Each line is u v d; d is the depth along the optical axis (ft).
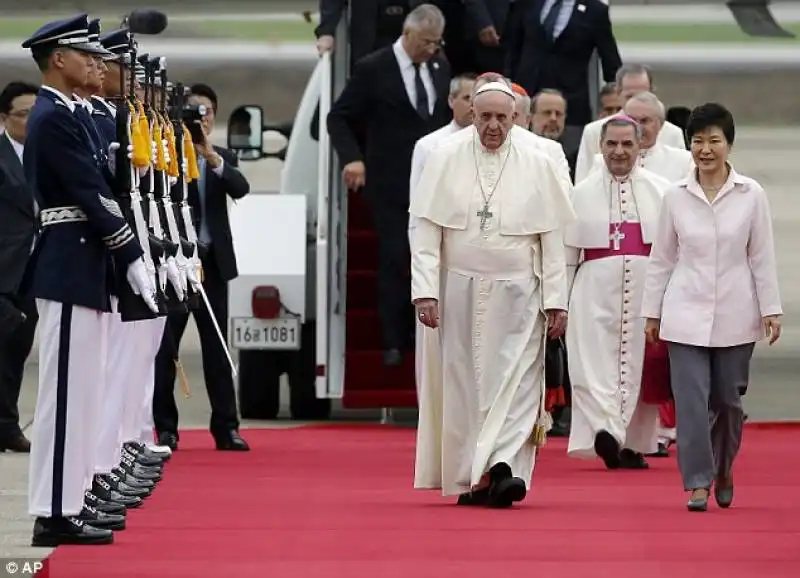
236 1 564.71
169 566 107.45
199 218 167.63
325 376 193.98
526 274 132.98
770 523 125.80
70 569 106.42
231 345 195.11
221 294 168.96
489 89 132.98
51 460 113.80
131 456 143.33
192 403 218.79
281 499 136.67
